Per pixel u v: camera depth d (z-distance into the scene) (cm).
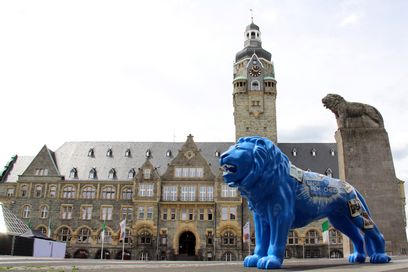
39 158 7531
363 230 1409
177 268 1246
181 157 7206
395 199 2073
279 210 1163
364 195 2091
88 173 7481
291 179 1238
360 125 2183
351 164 2133
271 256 1125
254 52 8325
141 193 6962
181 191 7012
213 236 6719
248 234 4578
